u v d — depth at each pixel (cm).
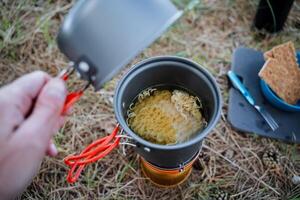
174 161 39
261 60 56
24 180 30
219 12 62
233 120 51
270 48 59
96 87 30
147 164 43
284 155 50
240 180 48
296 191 47
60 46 30
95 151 38
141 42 28
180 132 41
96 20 29
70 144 50
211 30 61
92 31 29
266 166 49
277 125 51
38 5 62
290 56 52
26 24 60
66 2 62
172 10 29
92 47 29
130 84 39
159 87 42
